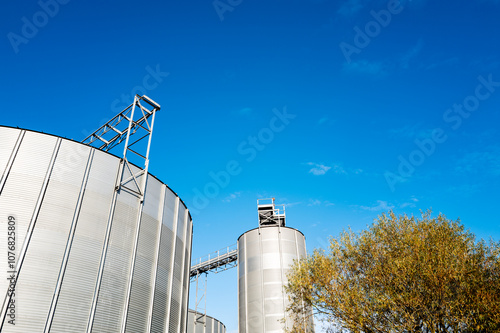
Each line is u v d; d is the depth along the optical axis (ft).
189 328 175.63
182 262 100.78
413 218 70.95
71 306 65.87
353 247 70.49
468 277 59.47
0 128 75.10
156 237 89.97
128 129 92.17
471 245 65.98
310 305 69.41
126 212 83.30
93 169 80.59
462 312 55.72
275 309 146.51
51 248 67.82
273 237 167.73
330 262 70.03
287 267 157.99
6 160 71.67
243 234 176.96
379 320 60.75
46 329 61.36
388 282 63.21
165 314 86.48
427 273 58.08
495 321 54.08
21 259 63.98
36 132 76.79
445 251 61.41
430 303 58.70
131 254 80.79
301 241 172.55
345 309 62.28
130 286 77.00
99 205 78.28
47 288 64.34
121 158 87.30
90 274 70.95
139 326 76.54
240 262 172.14
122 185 83.61
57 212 71.51
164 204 96.32
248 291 157.99
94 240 74.38
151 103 101.76
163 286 87.86
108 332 69.51
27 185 70.85
